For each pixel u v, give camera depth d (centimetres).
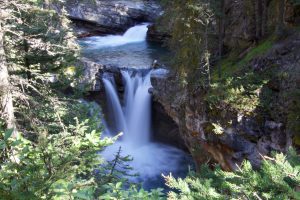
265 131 1296
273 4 1772
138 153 2236
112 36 3731
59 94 1307
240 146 1370
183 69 1564
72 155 509
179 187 398
